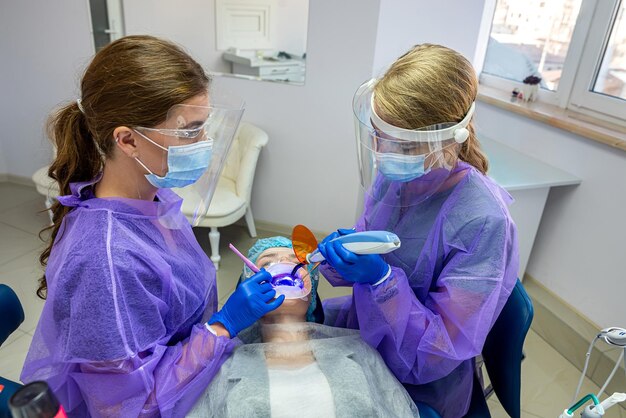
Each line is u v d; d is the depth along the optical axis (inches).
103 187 32.5
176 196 37.5
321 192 104.2
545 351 78.5
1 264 91.2
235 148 100.0
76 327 27.9
